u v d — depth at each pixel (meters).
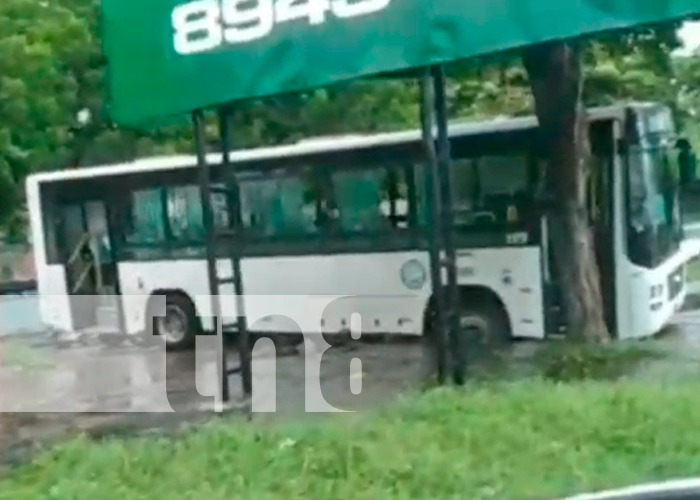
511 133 11.49
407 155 12.34
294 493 6.38
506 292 11.37
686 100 12.43
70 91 14.75
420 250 12.18
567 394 8.03
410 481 6.31
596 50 11.90
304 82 7.80
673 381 8.49
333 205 12.88
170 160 14.55
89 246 15.49
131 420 9.42
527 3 6.77
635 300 11.30
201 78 8.38
